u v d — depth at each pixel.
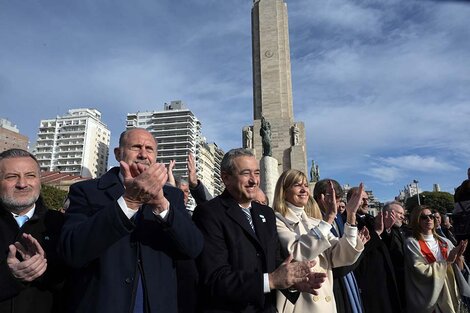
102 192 3.44
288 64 45.69
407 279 6.44
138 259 3.19
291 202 5.08
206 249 3.79
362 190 4.81
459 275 6.47
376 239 5.98
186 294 3.85
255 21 47.31
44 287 3.45
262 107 43.56
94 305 2.96
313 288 3.53
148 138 3.73
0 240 3.46
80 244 2.83
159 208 3.11
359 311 5.11
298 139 41.56
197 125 148.12
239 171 4.24
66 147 138.38
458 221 7.27
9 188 3.58
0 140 98.75
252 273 3.49
